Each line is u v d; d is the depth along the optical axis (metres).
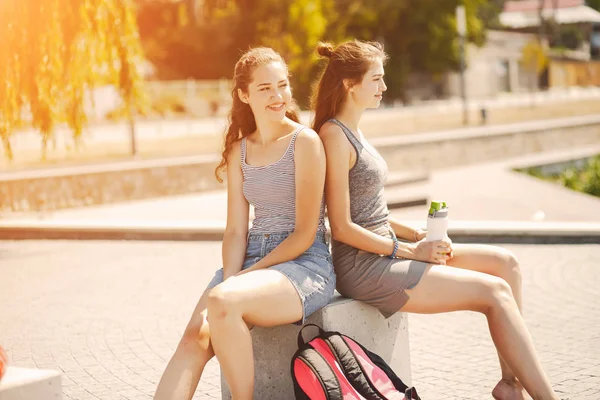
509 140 30.45
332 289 4.10
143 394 5.14
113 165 18.56
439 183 20.20
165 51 54.59
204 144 28.67
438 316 6.81
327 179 4.17
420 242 4.26
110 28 12.03
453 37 64.06
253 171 4.14
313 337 4.13
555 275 8.22
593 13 93.38
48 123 11.22
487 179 20.86
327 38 56.53
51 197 16.61
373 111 47.88
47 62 11.01
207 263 9.67
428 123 41.66
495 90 69.38
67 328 6.88
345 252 4.30
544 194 17.58
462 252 4.39
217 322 3.64
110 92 35.34
